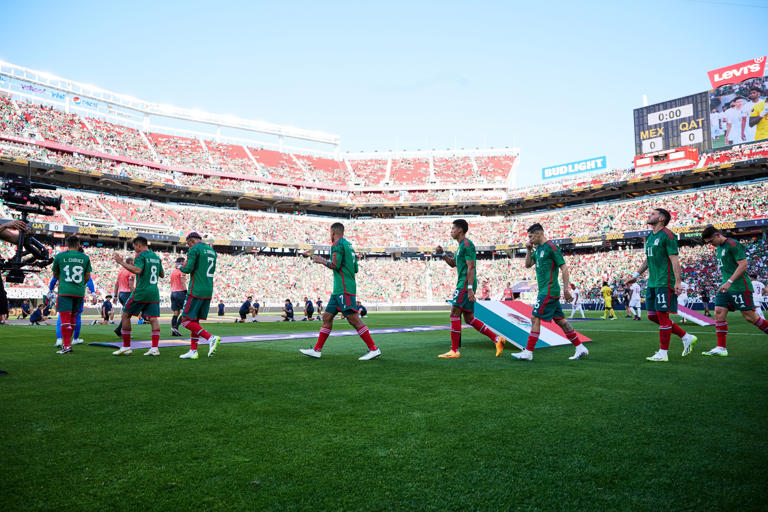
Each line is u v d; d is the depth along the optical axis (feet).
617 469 8.35
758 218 118.11
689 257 126.11
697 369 18.93
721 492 7.41
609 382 16.19
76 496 7.36
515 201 176.55
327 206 187.83
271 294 148.25
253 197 169.58
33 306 111.04
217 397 14.12
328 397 14.10
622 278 132.98
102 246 140.26
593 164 160.15
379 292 162.81
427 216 190.19
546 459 8.86
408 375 17.90
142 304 24.90
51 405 13.06
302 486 7.76
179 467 8.55
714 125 129.08
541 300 22.38
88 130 154.92
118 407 12.87
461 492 7.52
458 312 23.98
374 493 7.50
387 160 210.79
